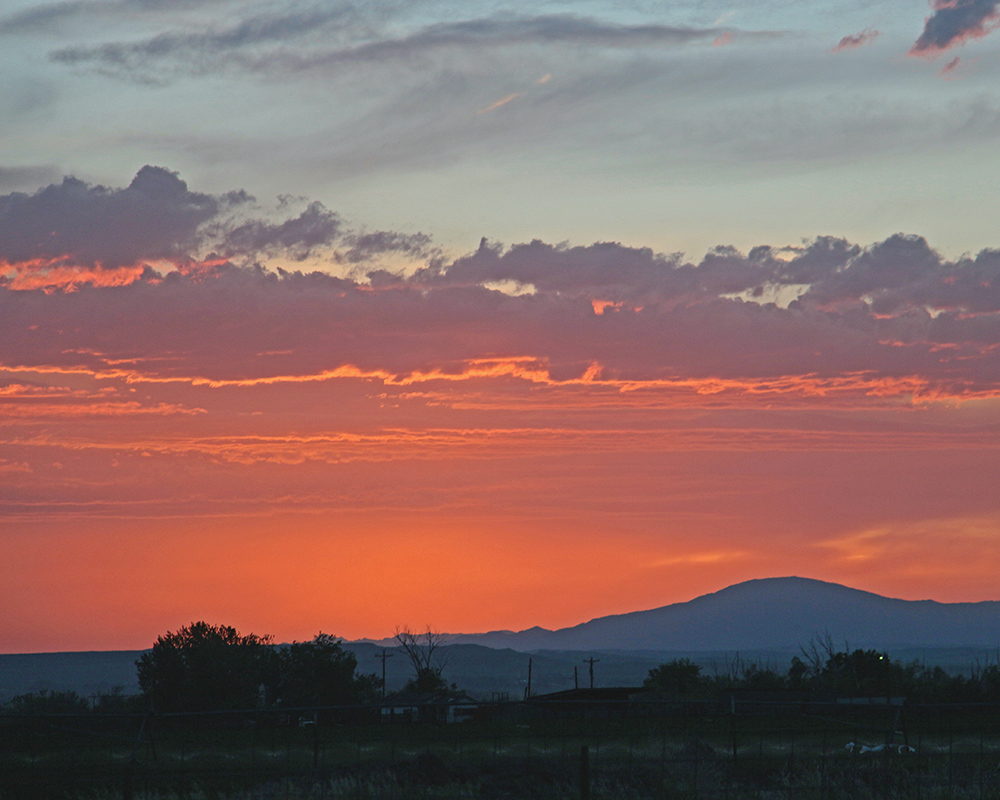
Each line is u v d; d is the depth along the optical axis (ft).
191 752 206.08
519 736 232.12
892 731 191.62
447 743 214.69
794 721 272.72
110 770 175.22
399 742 219.41
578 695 333.42
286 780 152.15
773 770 164.76
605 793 142.92
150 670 325.62
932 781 147.64
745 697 311.47
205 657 327.06
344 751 202.59
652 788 145.38
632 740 204.85
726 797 138.51
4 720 261.03
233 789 148.36
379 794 141.79
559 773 156.56
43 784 158.10
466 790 145.38
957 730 243.81
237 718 304.30
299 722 302.66
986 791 139.64
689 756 175.42
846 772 158.10
